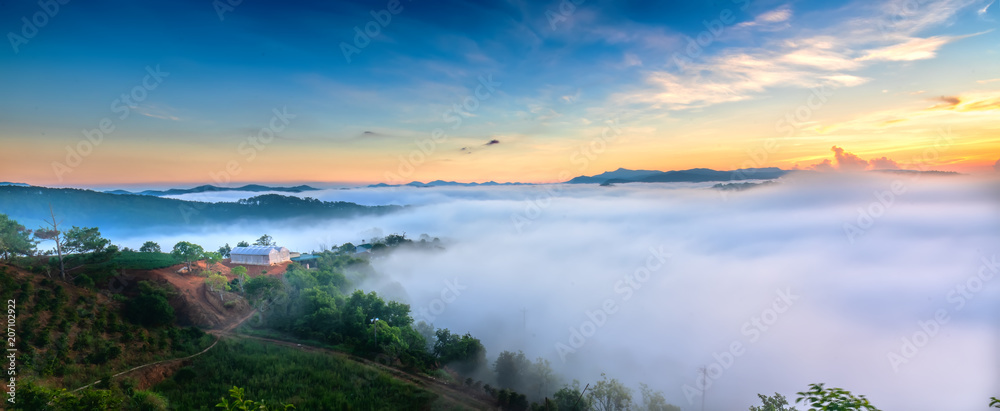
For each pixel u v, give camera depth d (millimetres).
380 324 67562
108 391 29047
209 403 42125
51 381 37688
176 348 51812
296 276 84938
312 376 50688
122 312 54406
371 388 50594
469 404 52625
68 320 47000
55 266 61281
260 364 51688
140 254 86625
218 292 71000
